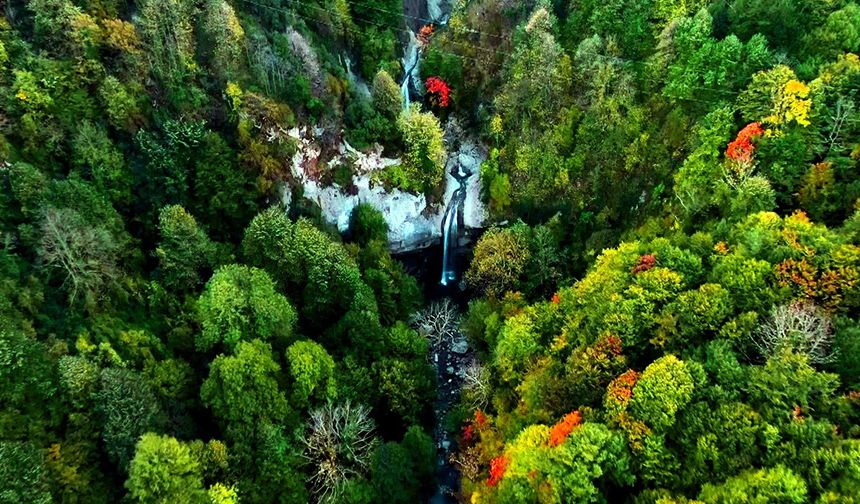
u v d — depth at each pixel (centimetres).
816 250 6162
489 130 11188
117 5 8856
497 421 7256
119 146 8212
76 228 6812
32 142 7444
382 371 7950
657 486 5350
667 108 9506
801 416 5100
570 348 7125
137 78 8506
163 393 6688
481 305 8919
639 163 9525
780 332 5494
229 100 9069
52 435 5725
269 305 7475
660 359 5753
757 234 6450
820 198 7125
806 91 7444
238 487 6303
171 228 7644
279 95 9600
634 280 6925
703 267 6838
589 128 10062
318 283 8306
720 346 5706
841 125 7306
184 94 8781
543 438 5988
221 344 7400
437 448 8188
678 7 9881
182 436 6438
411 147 10638
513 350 7644
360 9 11994
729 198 7688
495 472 6322
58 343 6203
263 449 6538
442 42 12294
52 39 7975
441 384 9081
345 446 7062
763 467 4825
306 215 9575
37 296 6475
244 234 8538
